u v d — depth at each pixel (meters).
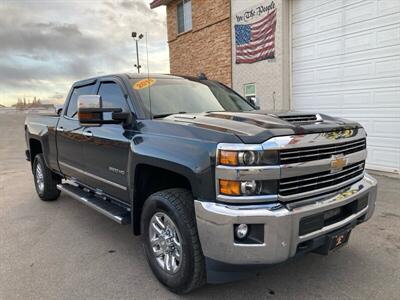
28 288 3.17
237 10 10.83
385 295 2.90
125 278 3.32
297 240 2.52
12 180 8.05
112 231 4.57
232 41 11.23
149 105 3.61
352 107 7.84
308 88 8.88
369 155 7.59
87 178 4.50
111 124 3.64
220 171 2.48
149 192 3.43
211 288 3.08
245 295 2.97
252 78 10.51
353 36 7.62
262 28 9.88
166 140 2.99
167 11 14.88
